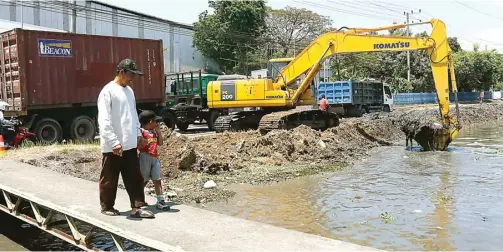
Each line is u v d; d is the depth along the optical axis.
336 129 18.11
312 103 20.53
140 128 6.12
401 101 47.62
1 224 7.69
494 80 69.69
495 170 12.43
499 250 6.14
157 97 19.02
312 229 7.20
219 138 15.22
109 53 17.33
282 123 17.75
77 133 16.53
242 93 19.69
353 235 6.86
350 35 18.41
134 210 5.63
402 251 6.14
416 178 11.35
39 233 7.21
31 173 8.80
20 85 14.96
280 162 13.31
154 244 4.66
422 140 17.19
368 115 25.27
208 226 5.29
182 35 47.22
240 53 45.28
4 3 34.34
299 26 50.62
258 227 5.27
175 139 11.83
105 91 5.45
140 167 5.99
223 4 45.66
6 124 14.19
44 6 34.78
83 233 6.88
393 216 7.89
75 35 16.34
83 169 11.18
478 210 8.21
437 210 8.25
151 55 18.77
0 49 15.83
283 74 19.89
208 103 20.12
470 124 31.97
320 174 11.98
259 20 46.44
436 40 16.78
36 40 15.36
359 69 51.88
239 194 9.65
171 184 10.23
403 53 51.88
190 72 23.95
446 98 16.73
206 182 10.48
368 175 11.82
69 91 16.16
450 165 13.38
